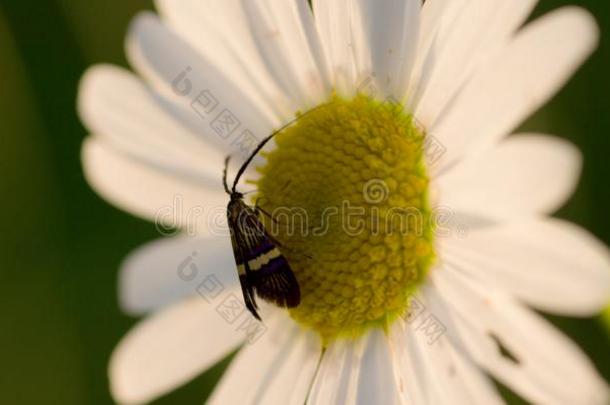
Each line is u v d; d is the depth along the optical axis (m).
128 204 0.11
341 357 0.11
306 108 0.11
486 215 0.10
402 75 0.10
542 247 0.10
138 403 0.11
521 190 0.10
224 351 0.11
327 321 0.11
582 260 0.10
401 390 0.10
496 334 0.10
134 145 0.11
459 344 0.10
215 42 0.11
